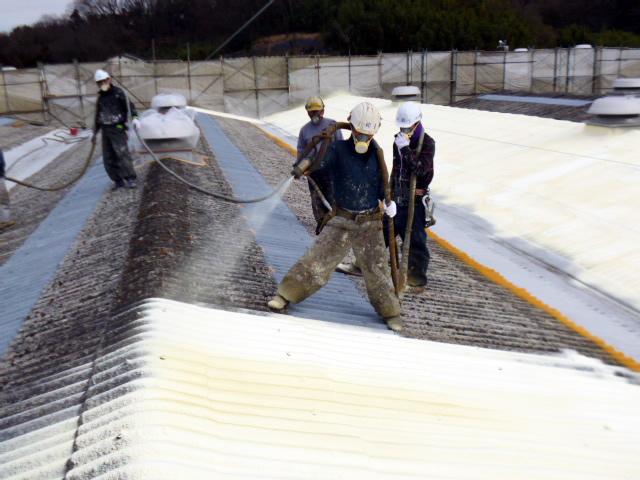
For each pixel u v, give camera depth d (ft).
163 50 186.80
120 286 17.93
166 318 14.82
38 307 18.70
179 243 21.34
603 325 23.39
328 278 17.21
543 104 93.30
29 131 78.13
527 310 23.62
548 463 11.89
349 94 124.57
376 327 18.17
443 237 35.22
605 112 46.93
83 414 11.30
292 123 93.45
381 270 17.21
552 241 33.06
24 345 16.15
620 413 15.25
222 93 119.34
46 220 30.17
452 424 12.82
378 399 13.28
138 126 29.22
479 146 54.44
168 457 9.59
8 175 52.42
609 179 38.45
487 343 18.99
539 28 204.74
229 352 13.89
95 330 15.55
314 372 13.84
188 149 36.01
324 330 16.70
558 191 39.42
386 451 11.25
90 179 37.96
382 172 15.90
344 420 12.12
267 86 120.67
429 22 177.99
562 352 19.52
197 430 10.61
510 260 31.71
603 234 32.19
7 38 204.54
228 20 188.44
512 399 14.84
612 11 222.28
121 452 9.67
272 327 15.93
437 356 16.61
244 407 11.85
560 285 28.19
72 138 72.33
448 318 20.36
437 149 56.85
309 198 35.94
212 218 26.12
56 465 10.04
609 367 18.99
